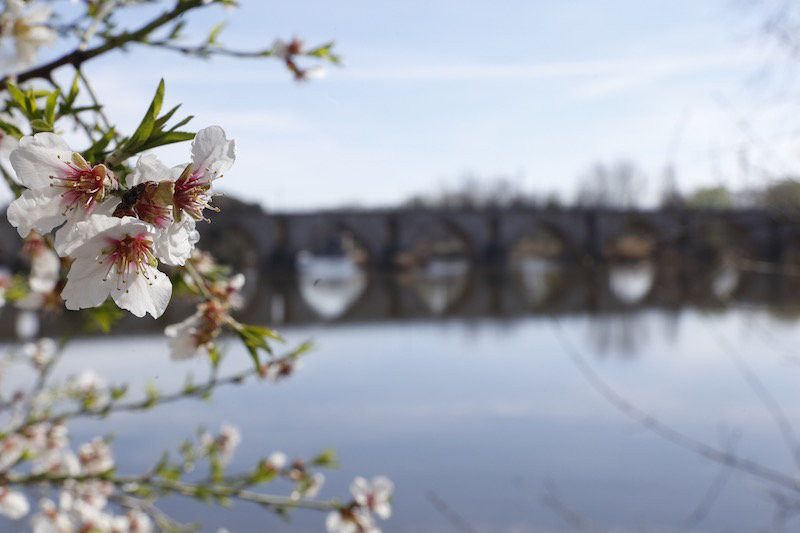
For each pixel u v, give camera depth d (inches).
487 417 754.8
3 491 120.4
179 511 418.3
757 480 269.1
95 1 84.4
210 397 111.2
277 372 106.6
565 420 729.6
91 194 46.8
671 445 617.3
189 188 47.3
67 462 133.4
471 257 2795.3
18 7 77.9
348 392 865.5
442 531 475.8
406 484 553.3
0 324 944.9
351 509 122.3
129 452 468.4
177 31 82.8
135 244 47.1
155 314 47.8
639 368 968.9
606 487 537.3
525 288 2176.4
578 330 1393.9
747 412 675.4
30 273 107.2
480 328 1471.5
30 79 72.5
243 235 2317.9
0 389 143.1
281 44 90.9
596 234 2642.7
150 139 47.2
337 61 94.2
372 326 1498.5
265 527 424.5
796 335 660.7
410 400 826.8
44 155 46.4
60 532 129.9
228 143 47.7
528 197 3260.3
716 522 458.6
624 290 2101.4
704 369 906.1
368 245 2625.5
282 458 131.3
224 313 85.4
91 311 90.0
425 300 1920.5
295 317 1562.5
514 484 549.0
